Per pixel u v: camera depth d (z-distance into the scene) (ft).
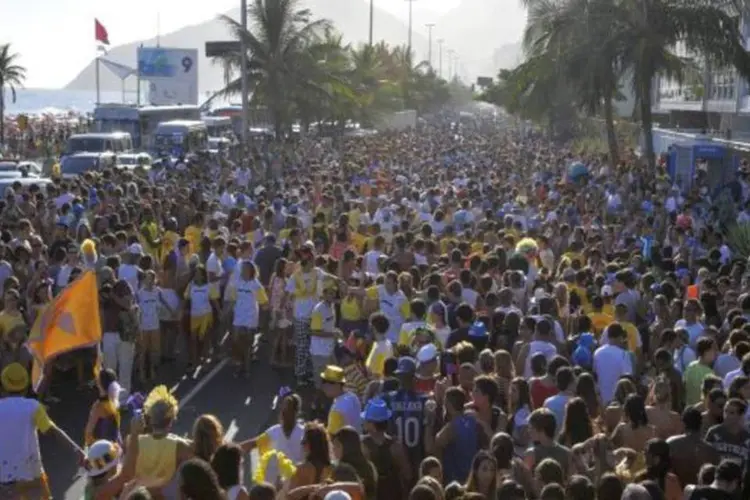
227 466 23.44
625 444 28.68
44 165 146.82
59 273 51.96
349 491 23.94
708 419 30.66
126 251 53.36
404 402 30.17
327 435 26.45
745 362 33.81
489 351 33.65
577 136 209.15
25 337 42.11
